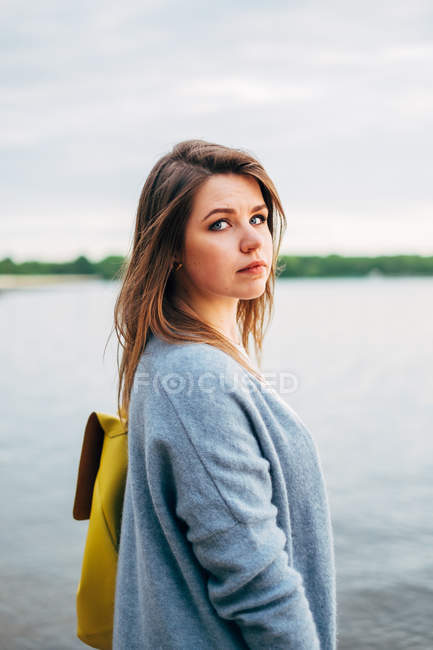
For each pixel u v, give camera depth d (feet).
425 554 15.98
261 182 3.81
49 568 14.57
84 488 4.47
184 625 3.42
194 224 3.69
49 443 28.81
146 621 3.53
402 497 20.92
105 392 44.93
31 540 16.43
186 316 3.77
